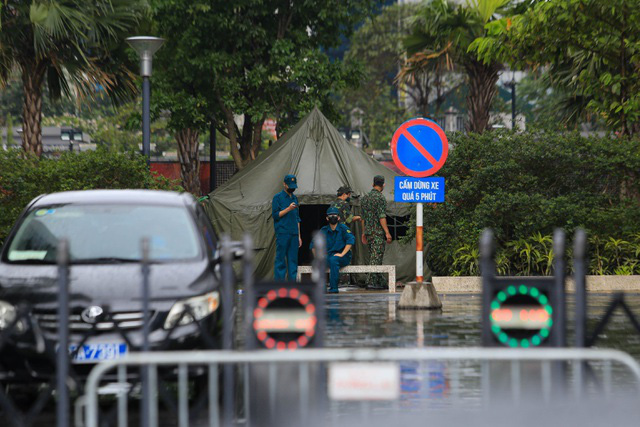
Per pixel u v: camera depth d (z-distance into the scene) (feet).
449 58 214.69
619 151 122.83
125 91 191.01
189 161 241.14
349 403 53.83
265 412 40.42
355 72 228.63
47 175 128.16
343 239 124.47
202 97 217.97
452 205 126.52
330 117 228.22
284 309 40.65
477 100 211.82
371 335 79.15
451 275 126.41
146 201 66.69
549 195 126.31
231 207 136.05
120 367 40.81
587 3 124.57
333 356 36.91
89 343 54.34
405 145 97.35
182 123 221.87
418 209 99.81
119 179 132.87
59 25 162.09
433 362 66.85
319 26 228.84
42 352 54.44
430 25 213.05
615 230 125.39
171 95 216.54
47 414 53.62
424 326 85.15
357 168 140.26
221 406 55.06
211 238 67.26
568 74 175.73
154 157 407.23
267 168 140.56
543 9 128.47
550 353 37.29
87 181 129.80
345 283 140.56
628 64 138.82
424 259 134.10
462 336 78.28
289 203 123.24
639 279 121.19
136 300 55.36
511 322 40.47
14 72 184.03
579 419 39.04
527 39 130.82
